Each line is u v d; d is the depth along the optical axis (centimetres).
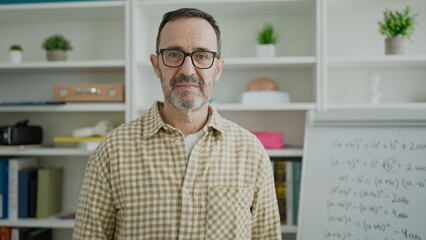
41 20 212
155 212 94
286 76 206
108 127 197
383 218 113
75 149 189
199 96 97
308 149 123
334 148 122
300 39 204
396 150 117
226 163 102
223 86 211
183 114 99
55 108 187
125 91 185
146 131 101
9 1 205
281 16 205
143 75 196
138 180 96
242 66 193
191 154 99
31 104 184
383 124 119
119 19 212
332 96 204
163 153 99
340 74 204
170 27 98
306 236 117
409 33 178
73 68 197
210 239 95
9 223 187
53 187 201
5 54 219
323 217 117
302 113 207
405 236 111
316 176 120
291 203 179
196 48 96
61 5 185
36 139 203
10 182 192
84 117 217
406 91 200
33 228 202
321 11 175
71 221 188
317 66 175
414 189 114
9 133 186
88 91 186
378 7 194
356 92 203
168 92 98
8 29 219
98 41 214
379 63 183
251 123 210
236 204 98
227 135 106
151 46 208
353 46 203
